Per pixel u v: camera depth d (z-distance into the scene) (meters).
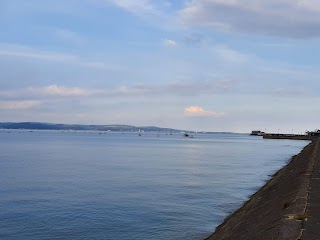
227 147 127.88
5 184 34.69
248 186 35.22
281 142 181.88
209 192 31.44
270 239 9.01
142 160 66.62
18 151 86.75
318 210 11.04
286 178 23.14
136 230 19.64
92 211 23.80
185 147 123.62
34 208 24.53
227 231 15.23
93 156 74.75
